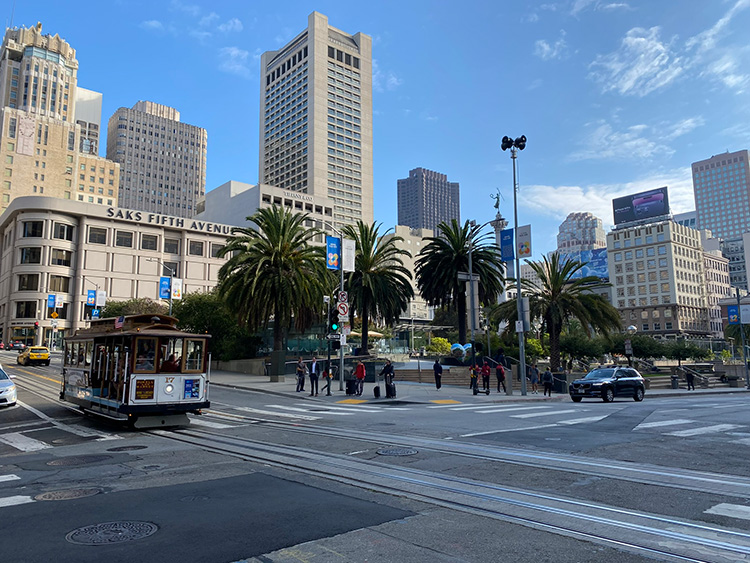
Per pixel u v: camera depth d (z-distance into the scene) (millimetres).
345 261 26875
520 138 28609
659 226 122750
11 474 8281
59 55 143125
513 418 15758
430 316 133250
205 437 12297
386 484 7492
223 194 129125
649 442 11141
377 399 23297
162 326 14211
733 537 5242
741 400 25828
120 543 5066
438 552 4836
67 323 78250
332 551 4855
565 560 4656
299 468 8664
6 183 116250
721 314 134875
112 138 195250
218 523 5691
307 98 177500
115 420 15156
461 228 40219
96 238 81812
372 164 187625
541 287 41344
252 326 35344
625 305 125938
